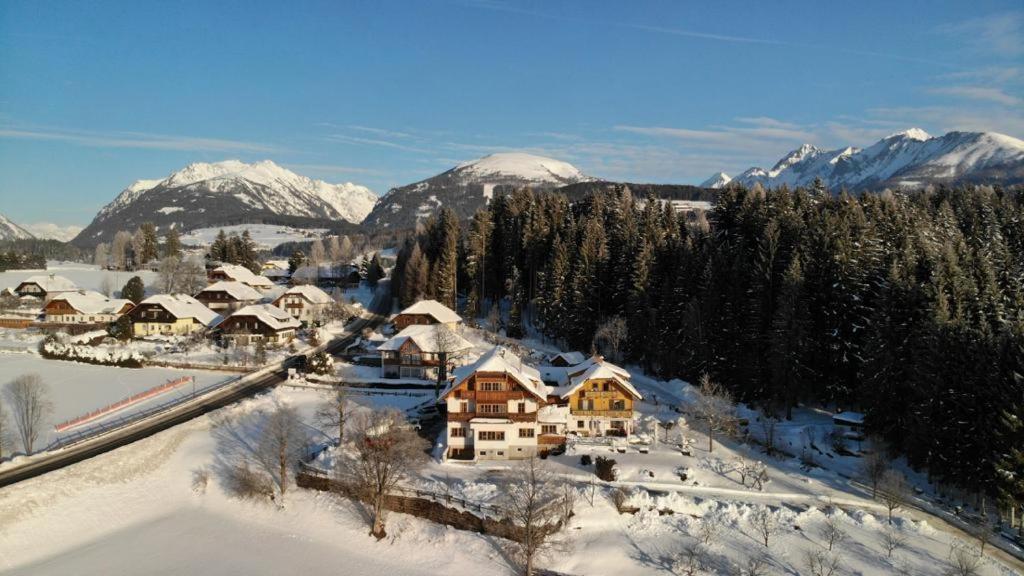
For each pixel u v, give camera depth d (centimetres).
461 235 17100
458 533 5550
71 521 5769
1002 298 7794
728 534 5412
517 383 6825
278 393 8844
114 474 6388
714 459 6738
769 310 8856
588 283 11450
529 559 4972
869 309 8125
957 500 6134
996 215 11688
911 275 7981
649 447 6994
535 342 12206
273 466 6594
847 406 8381
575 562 5125
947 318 6731
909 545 5275
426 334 10300
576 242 12619
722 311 9375
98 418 7831
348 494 6125
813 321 8462
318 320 14138
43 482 5894
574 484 6019
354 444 6675
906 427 6869
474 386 6931
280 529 5853
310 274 19738
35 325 12988
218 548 5538
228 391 9012
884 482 6091
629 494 5806
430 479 6194
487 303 15088
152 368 10212
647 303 10269
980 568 4934
